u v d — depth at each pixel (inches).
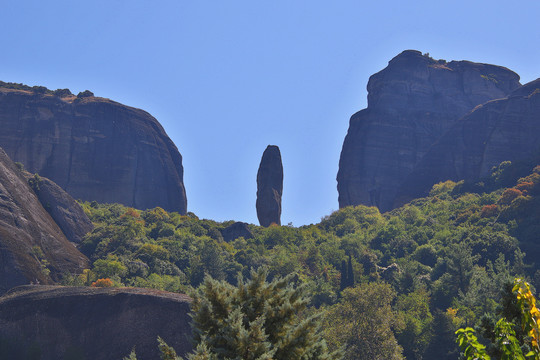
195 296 1034.1
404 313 4200.3
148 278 5305.1
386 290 3710.6
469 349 397.4
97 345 3467.0
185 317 3447.3
